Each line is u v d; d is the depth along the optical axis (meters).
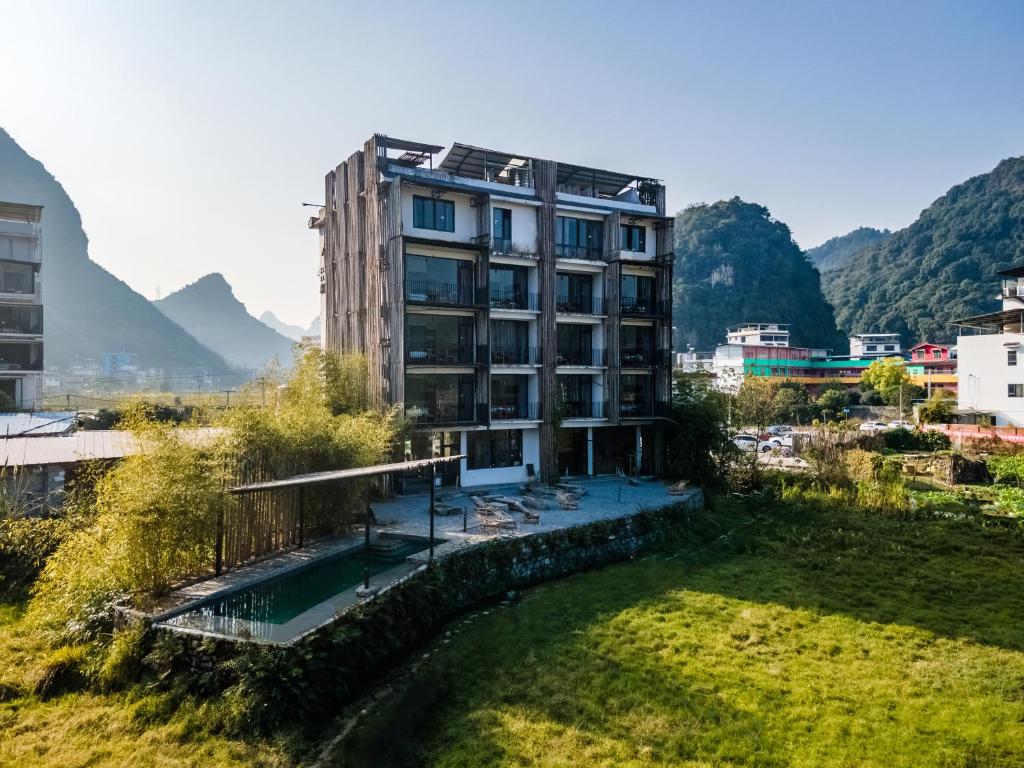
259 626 12.16
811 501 27.59
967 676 12.44
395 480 27.03
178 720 10.37
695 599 16.88
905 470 35.56
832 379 92.38
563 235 32.66
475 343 29.56
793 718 11.02
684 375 35.41
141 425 14.63
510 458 31.09
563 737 10.55
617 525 22.17
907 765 9.67
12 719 10.38
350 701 11.63
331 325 35.22
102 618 12.41
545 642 14.29
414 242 27.50
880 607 16.22
